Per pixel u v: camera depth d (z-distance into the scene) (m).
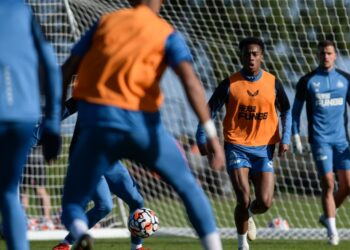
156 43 17.73
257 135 30.61
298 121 37.50
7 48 17.06
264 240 42.62
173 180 18.56
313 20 57.53
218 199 57.91
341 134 37.44
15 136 17.20
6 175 17.70
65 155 46.91
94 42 18.23
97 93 17.73
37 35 17.67
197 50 50.75
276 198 60.59
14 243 17.89
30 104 17.19
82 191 18.36
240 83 30.75
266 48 52.47
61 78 18.84
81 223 18.17
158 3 18.70
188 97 17.75
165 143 18.23
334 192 38.81
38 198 46.81
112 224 47.03
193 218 18.78
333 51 37.22
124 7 46.00
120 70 17.66
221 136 55.19
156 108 17.98
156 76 17.92
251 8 50.81
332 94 37.09
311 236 43.78
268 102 30.61
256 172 30.81
